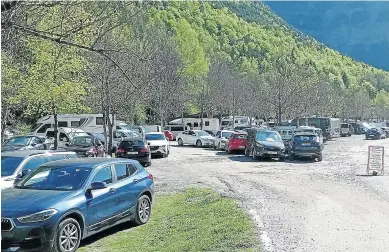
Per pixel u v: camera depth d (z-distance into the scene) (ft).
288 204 38.83
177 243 27.58
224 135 121.19
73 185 29.40
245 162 84.64
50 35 16.39
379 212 35.12
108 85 78.48
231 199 41.81
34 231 25.70
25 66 52.54
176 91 171.83
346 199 41.39
